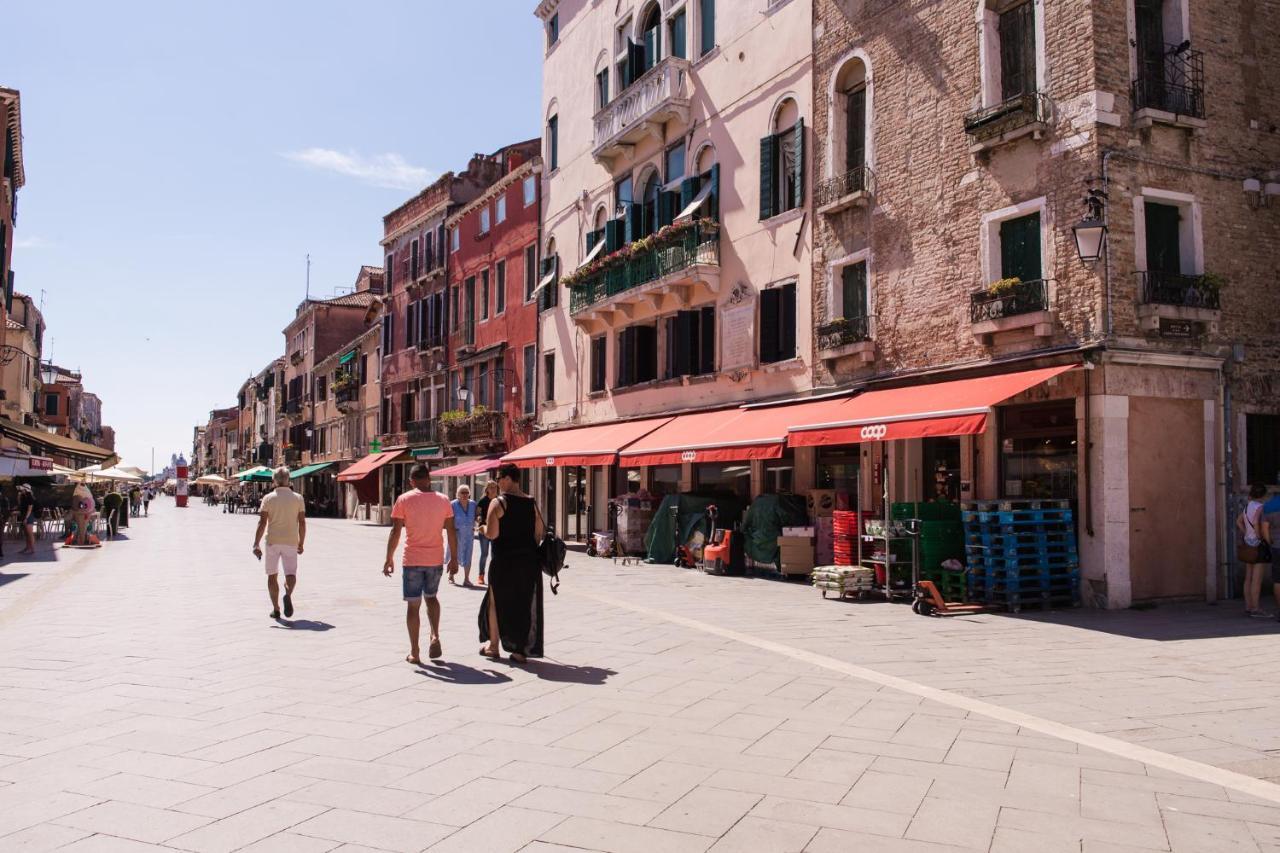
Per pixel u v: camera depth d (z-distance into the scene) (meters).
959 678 7.54
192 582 15.44
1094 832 4.14
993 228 13.48
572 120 27.89
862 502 15.91
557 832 4.14
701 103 21.06
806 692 7.00
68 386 72.38
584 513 27.31
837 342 16.20
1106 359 11.72
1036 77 12.94
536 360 29.81
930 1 14.74
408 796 4.62
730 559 16.94
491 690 7.06
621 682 7.37
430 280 40.03
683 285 21.23
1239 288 12.93
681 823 4.25
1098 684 7.30
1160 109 12.35
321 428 61.41
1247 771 5.04
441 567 8.38
